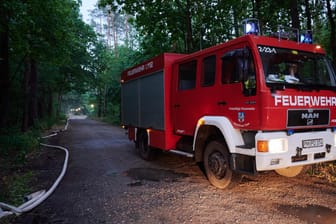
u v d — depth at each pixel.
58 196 5.83
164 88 7.79
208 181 6.68
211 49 6.23
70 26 15.94
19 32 11.73
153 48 17.09
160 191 6.00
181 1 14.27
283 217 4.48
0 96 12.34
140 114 9.55
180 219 4.53
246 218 4.49
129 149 12.14
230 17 14.74
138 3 14.48
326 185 5.99
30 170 8.28
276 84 5.06
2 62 12.19
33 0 11.31
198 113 6.62
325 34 12.27
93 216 4.75
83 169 8.34
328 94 5.55
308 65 5.64
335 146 5.57
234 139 5.50
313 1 11.38
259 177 6.72
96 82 34.78
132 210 4.97
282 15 11.90
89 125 30.48
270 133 4.96
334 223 4.22
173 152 7.62
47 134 19.45
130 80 10.41
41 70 25.59
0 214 4.57
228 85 5.68
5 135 11.93
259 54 5.13
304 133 5.23
